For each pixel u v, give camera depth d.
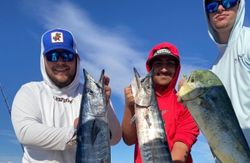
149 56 1.35
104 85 1.09
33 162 1.13
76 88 1.24
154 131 1.07
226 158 0.94
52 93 1.20
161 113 1.13
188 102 0.96
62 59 1.19
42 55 1.22
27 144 1.11
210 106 0.95
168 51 1.30
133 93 1.12
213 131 0.95
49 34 1.21
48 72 1.21
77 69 1.23
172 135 1.24
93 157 1.03
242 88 1.12
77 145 1.04
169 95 1.30
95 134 1.04
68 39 1.22
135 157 1.25
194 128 1.25
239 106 1.12
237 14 1.20
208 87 0.96
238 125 0.96
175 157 1.19
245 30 1.19
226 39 1.23
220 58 1.24
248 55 1.13
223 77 1.20
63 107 1.19
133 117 1.11
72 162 1.14
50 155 1.13
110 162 1.04
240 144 0.94
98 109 1.06
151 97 1.10
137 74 1.14
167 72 1.30
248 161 0.94
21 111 1.14
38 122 1.13
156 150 1.06
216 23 1.21
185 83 0.97
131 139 1.22
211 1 1.21
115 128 1.15
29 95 1.17
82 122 1.05
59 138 1.08
